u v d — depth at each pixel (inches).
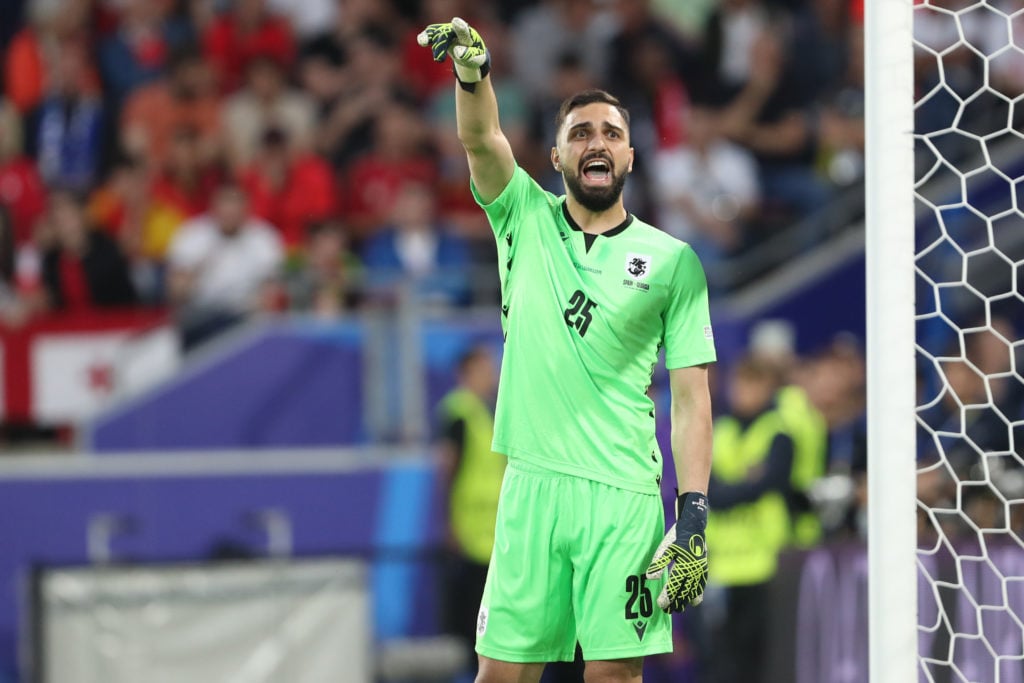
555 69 1769.2
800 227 1565.0
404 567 1300.4
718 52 1764.3
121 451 1304.1
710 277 1509.6
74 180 1594.5
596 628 588.4
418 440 1332.4
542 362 597.6
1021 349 1398.9
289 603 1253.7
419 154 1614.2
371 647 1266.0
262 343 1330.0
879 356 580.1
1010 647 922.7
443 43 576.7
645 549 592.1
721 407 1421.0
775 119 1721.2
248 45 1716.3
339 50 1737.2
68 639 1202.6
